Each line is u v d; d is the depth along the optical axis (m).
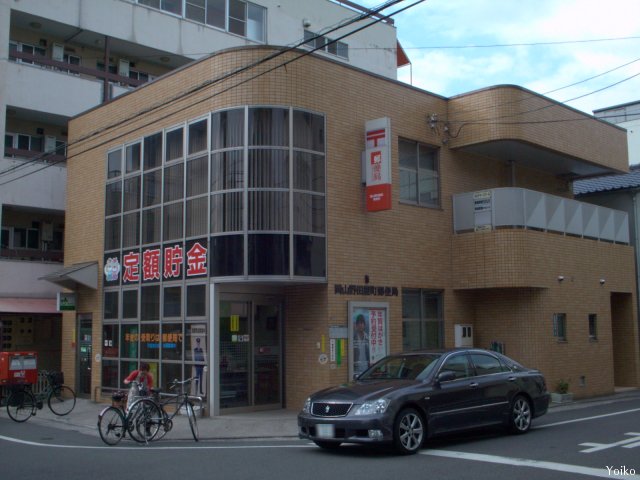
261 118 15.00
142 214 17.42
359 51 34.97
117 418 11.95
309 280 14.81
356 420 9.73
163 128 17.00
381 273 16.31
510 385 11.73
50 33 26.27
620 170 22.23
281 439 12.48
